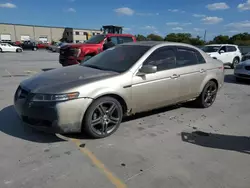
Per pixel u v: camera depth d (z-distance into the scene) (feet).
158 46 13.84
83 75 11.59
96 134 11.17
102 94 10.87
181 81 14.56
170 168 8.96
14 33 221.05
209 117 15.16
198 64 16.02
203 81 16.22
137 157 9.73
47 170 8.59
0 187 7.56
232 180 8.32
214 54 43.62
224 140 11.68
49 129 10.15
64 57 30.89
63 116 9.97
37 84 10.78
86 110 10.65
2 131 11.76
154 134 12.13
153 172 8.67
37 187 7.63
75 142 10.92
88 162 9.22
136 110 12.73
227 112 16.38
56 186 7.70
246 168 9.12
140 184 7.95
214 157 9.91
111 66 13.07
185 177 8.41
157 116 14.97
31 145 10.46
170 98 14.20
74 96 10.14
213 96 17.66
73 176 8.27
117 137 11.62
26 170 8.55
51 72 12.63
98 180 8.09
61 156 9.62
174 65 14.35
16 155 9.57
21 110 10.58
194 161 9.53
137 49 13.79
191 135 12.16
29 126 11.28
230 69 46.55
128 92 11.93
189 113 15.87
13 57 67.87
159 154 10.04
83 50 29.55
